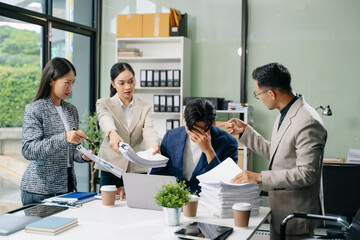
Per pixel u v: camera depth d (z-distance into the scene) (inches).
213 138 102.2
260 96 93.2
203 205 92.4
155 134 122.7
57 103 110.2
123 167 121.0
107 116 118.4
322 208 94.0
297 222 91.4
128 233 74.5
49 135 105.0
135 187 91.0
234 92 215.9
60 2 205.6
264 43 210.7
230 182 87.8
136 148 126.4
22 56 182.1
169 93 221.5
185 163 102.2
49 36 196.1
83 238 71.4
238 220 78.9
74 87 221.8
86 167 227.8
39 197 104.2
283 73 90.2
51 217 79.6
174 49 220.1
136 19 215.0
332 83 201.2
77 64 223.0
